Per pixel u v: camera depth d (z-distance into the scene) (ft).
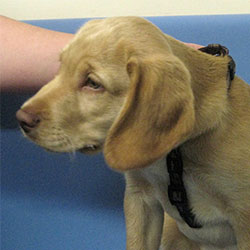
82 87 2.79
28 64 4.43
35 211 4.91
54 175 4.89
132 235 3.52
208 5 5.17
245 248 3.09
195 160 2.91
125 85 2.72
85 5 5.38
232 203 3.01
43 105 2.77
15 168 4.93
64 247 4.65
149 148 2.51
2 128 4.82
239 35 4.55
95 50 2.75
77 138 2.84
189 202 3.14
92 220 4.78
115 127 2.57
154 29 2.80
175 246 3.93
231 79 3.03
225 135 2.87
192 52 2.96
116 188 4.78
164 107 2.51
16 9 5.53
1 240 4.78
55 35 4.57
